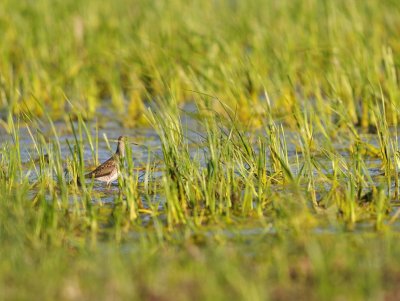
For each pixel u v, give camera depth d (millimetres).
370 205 14578
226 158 15305
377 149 18531
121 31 28953
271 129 17406
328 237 12867
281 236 13008
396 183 15594
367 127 21547
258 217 14227
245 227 13719
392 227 13602
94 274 11234
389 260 11594
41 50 28109
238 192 14875
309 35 28141
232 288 10797
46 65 27219
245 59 24203
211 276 10930
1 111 24234
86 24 29844
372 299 10352
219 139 16234
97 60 27406
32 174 17641
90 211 13992
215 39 25781
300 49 26203
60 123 23188
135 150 19891
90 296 10617
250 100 20594
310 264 11555
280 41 27250
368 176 15531
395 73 22656
